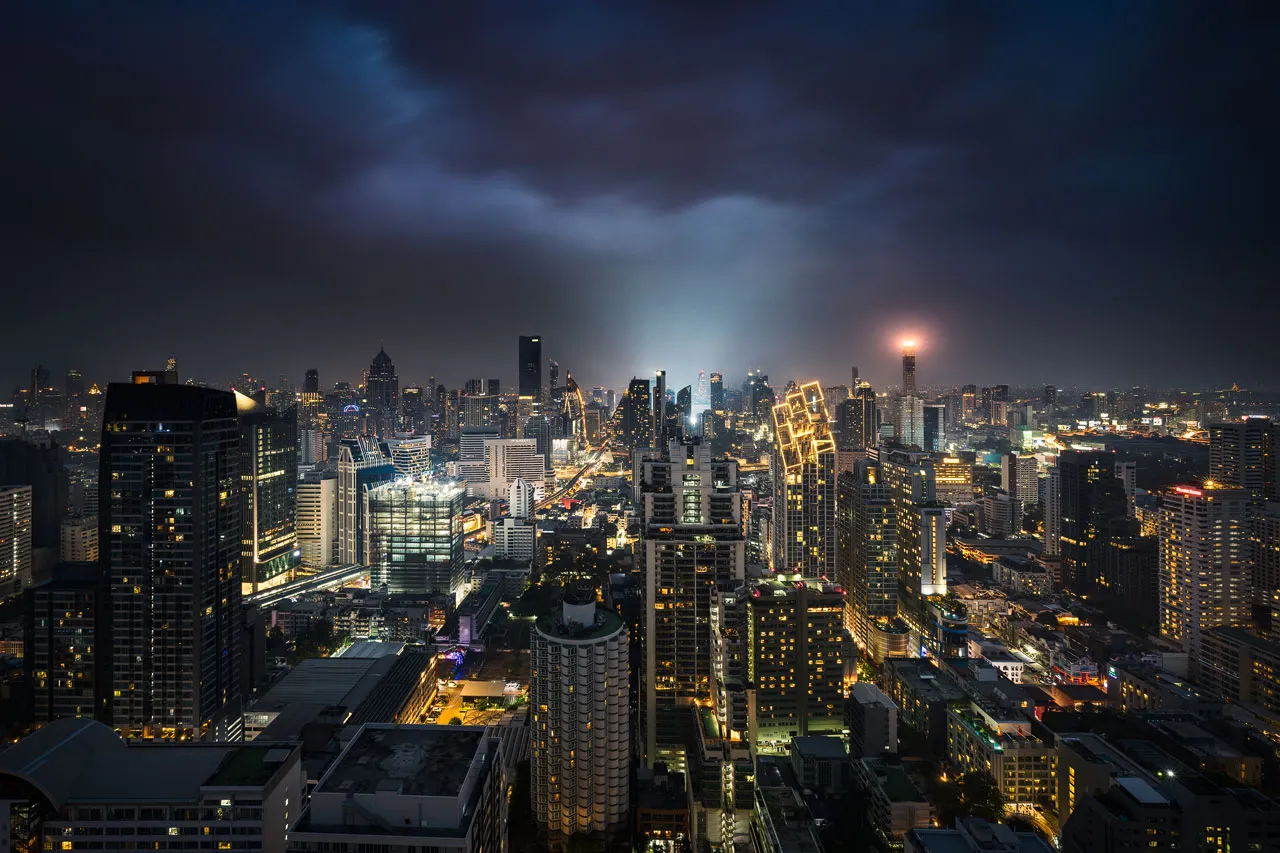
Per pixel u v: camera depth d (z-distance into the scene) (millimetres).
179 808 191375
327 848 166500
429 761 185125
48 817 191375
